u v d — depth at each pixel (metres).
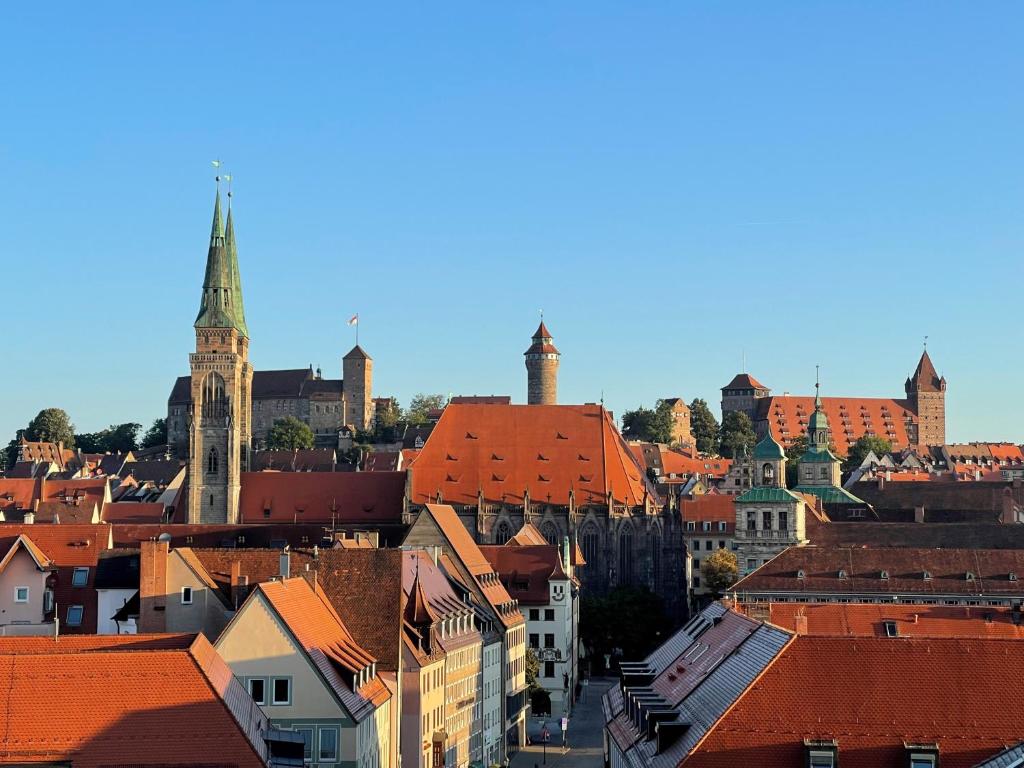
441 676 148.62
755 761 80.00
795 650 84.88
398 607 133.12
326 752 109.50
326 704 109.56
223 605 127.75
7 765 85.12
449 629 157.62
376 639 131.12
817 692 83.00
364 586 134.38
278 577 126.00
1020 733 80.00
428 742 140.75
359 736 111.12
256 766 86.50
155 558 127.94
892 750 79.94
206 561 139.12
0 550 163.12
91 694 88.31
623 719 110.62
